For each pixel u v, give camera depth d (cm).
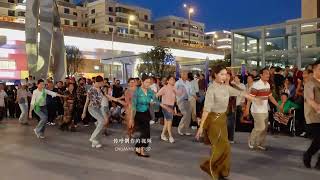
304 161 727
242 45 2608
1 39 4259
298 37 2333
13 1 8138
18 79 4597
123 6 10112
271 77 1194
